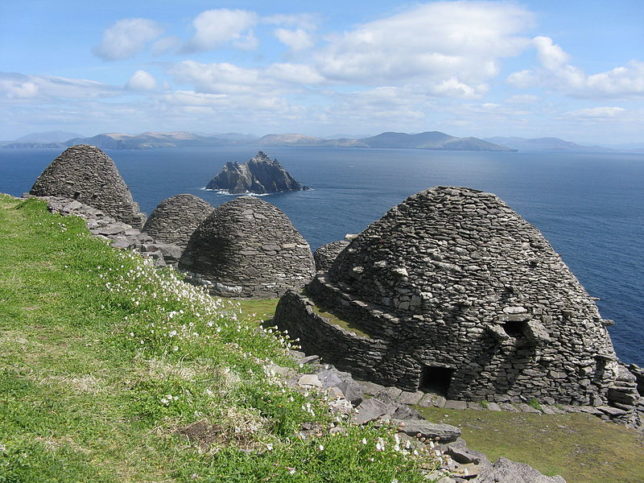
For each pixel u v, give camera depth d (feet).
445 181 654.53
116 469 20.27
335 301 59.98
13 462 19.06
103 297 39.83
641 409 54.19
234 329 38.91
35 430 21.50
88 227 70.54
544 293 53.26
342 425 26.03
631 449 44.65
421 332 52.42
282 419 25.03
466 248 53.88
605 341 54.60
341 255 63.98
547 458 42.09
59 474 19.02
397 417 30.27
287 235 91.09
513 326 53.26
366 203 408.87
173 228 102.63
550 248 55.36
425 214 56.54
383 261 56.49
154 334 32.99
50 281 42.91
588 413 51.29
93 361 28.89
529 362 52.16
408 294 53.78
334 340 55.67
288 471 21.30
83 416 23.18
